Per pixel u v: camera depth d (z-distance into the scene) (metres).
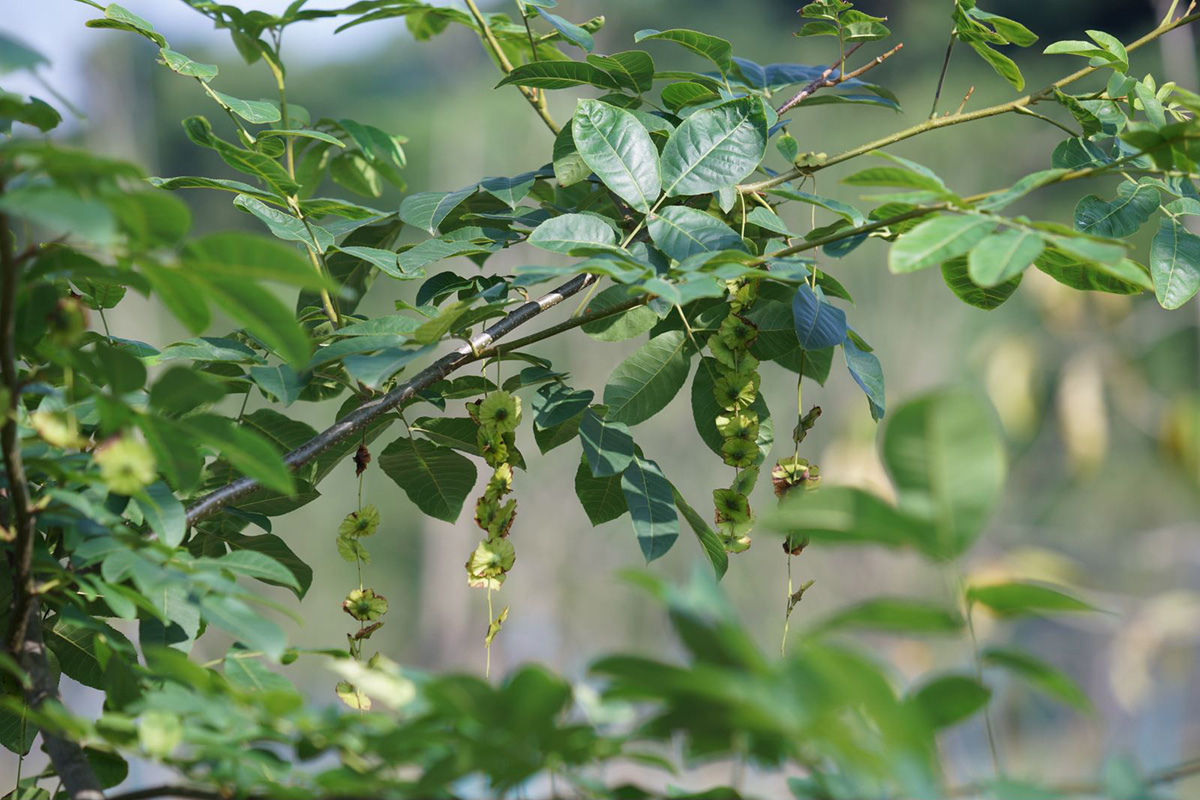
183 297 3.21
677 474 16.81
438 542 20.36
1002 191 3.40
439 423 3.64
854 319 17.22
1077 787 3.13
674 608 3.10
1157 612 8.75
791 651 3.12
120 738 3.20
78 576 3.31
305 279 3.17
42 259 3.23
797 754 3.14
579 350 16.91
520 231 3.74
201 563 3.32
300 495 3.61
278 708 3.17
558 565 18.33
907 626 3.11
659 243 3.54
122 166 3.13
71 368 3.31
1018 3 22.42
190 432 3.24
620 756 3.14
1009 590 3.12
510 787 3.15
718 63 3.80
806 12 3.82
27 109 3.26
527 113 22.20
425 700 3.21
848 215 3.55
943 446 3.10
